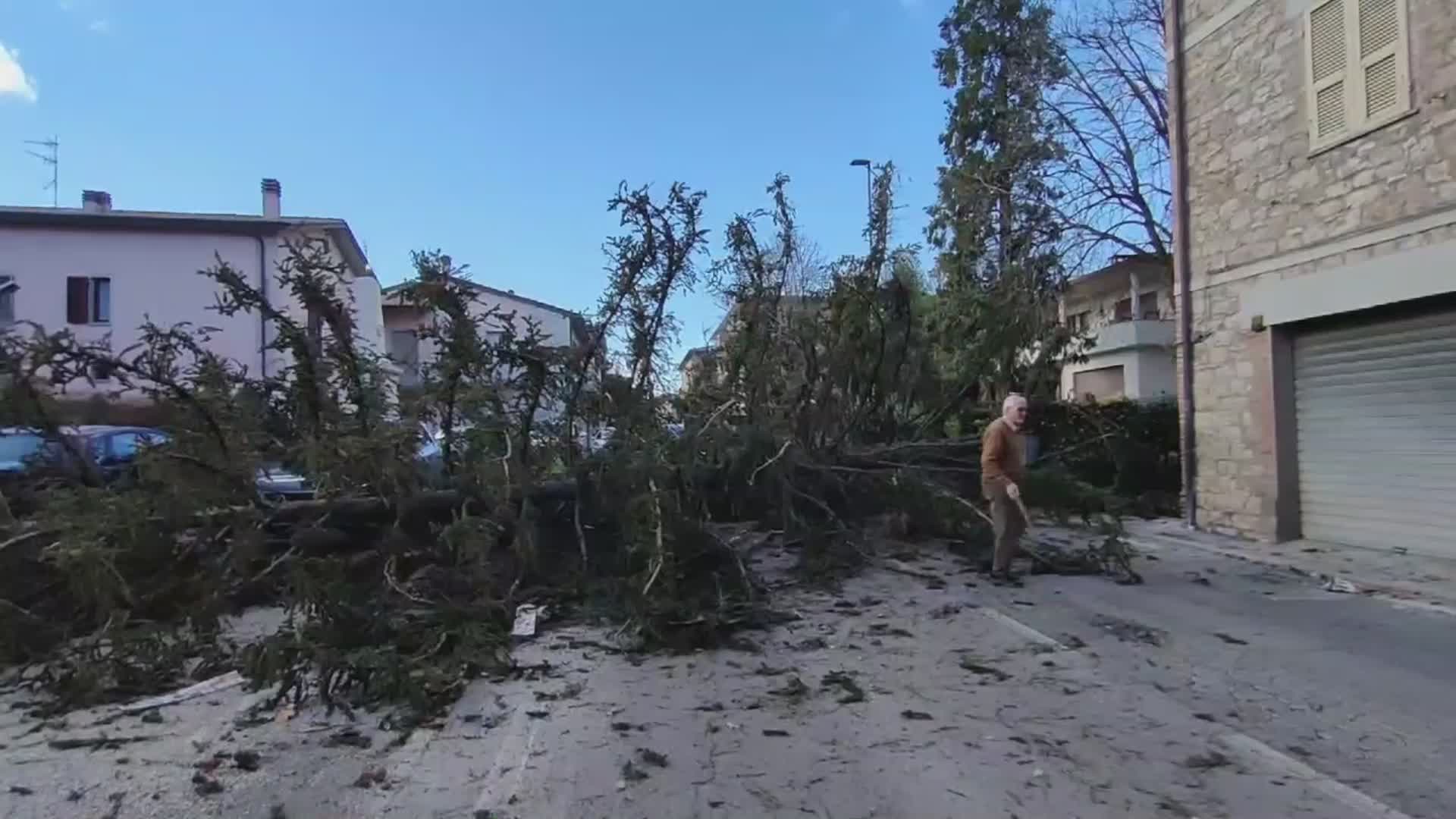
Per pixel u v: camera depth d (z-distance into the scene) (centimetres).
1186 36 1270
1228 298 1190
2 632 645
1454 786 410
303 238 898
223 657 648
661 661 647
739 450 976
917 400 1244
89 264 2600
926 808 391
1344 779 418
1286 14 1079
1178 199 1280
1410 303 951
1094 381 3331
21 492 780
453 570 761
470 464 857
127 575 710
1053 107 2403
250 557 758
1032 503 1059
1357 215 983
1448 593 806
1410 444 973
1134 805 391
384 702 548
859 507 1107
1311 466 1097
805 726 501
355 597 657
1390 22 938
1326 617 742
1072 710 520
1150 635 683
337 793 416
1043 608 788
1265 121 1117
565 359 945
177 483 750
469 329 898
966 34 2520
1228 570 959
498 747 475
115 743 486
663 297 988
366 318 2870
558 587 812
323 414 867
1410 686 556
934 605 805
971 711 520
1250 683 564
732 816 387
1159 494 1451
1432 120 896
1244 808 388
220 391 819
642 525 785
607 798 408
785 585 888
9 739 496
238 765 450
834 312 1166
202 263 2636
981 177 2272
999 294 1248
